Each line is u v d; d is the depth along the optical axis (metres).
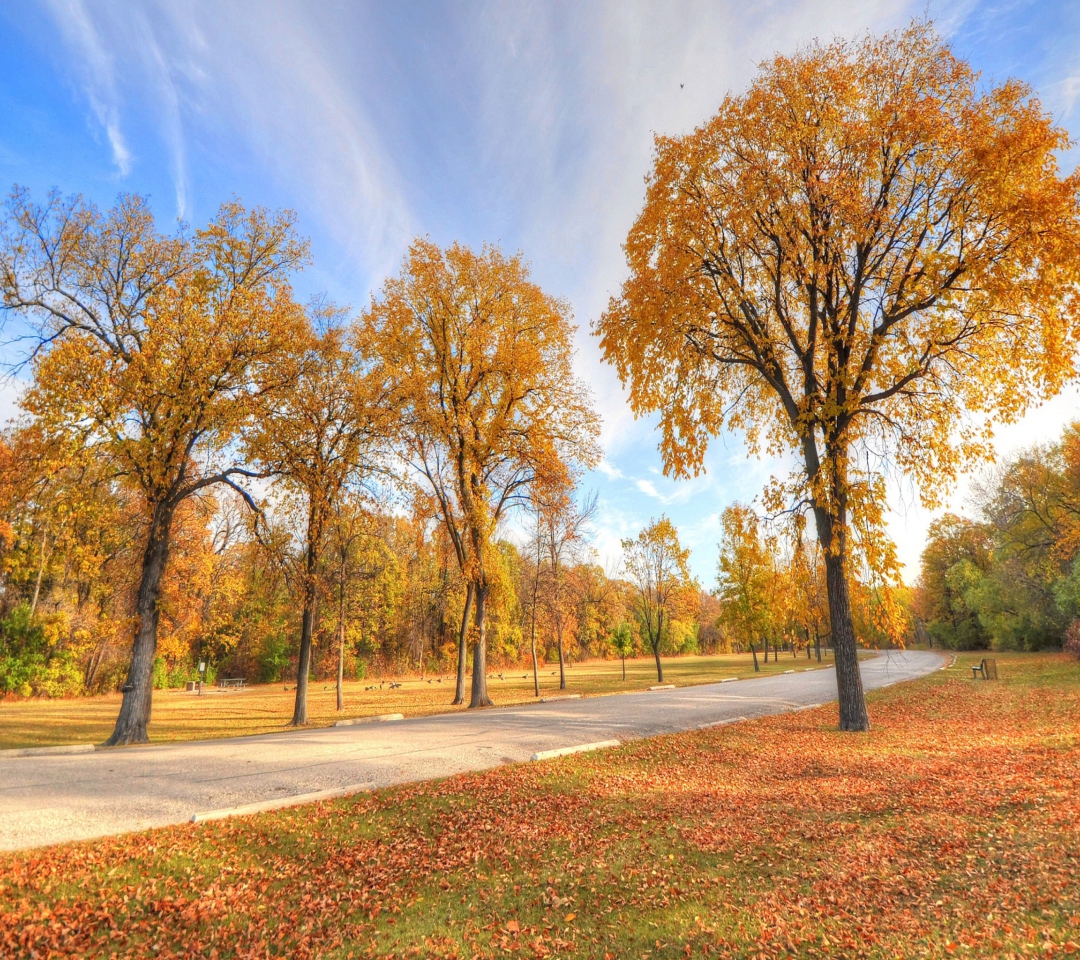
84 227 16.69
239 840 7.26
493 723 16.61
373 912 5.86
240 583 39.25
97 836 7.14
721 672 46.25
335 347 20.94
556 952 5.09
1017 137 12.48
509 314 24.31
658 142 15.80
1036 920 4.90
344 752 12.09
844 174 14.10
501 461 24.11
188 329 16.14
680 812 8.73
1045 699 19.89
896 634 14.38
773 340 16.48
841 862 6.63
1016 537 47.12
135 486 16.52
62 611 36.94
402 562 59.22
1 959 4.73
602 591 53.38
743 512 16.12
